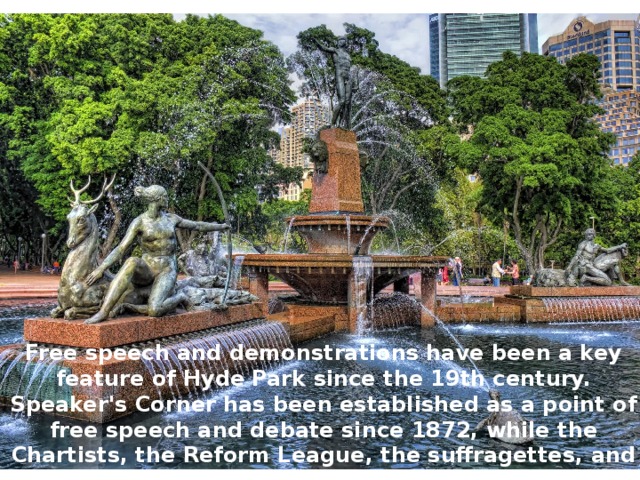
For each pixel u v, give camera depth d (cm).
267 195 3797
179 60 2833
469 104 2802
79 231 659
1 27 2831
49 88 2905
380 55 3347
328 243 1323
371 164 3138
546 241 2864
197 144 2516
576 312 1430
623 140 9856
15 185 3606
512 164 2406
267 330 895
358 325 1188
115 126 2656
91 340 602
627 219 3316
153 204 715
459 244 3662
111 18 2850
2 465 483
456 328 1326
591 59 2780
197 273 1083
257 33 3050
